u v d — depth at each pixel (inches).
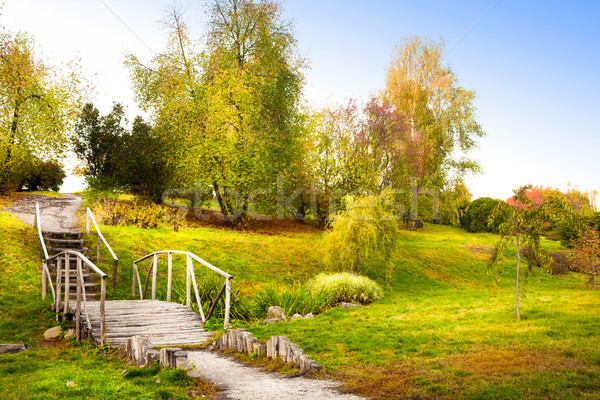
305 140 1225.4
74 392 231.3
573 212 458.0
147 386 242.5
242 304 529.3
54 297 528.4
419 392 227.6
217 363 316.2
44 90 1015.6
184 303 536.7
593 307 485.7
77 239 731.4
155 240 814.5
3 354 357.7
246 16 1085.1
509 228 473.7
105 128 990.4
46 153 1032.2
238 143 1051.9
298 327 438.6
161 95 1009.5
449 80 1369.3
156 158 1010.1
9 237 674.2
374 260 952.3
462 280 936.9
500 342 340.8
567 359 279.9
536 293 717.3
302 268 839.7
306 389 241.4
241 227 1071.6
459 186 1526.8
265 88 1111.0
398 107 1371.8
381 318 478.6
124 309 468.1
